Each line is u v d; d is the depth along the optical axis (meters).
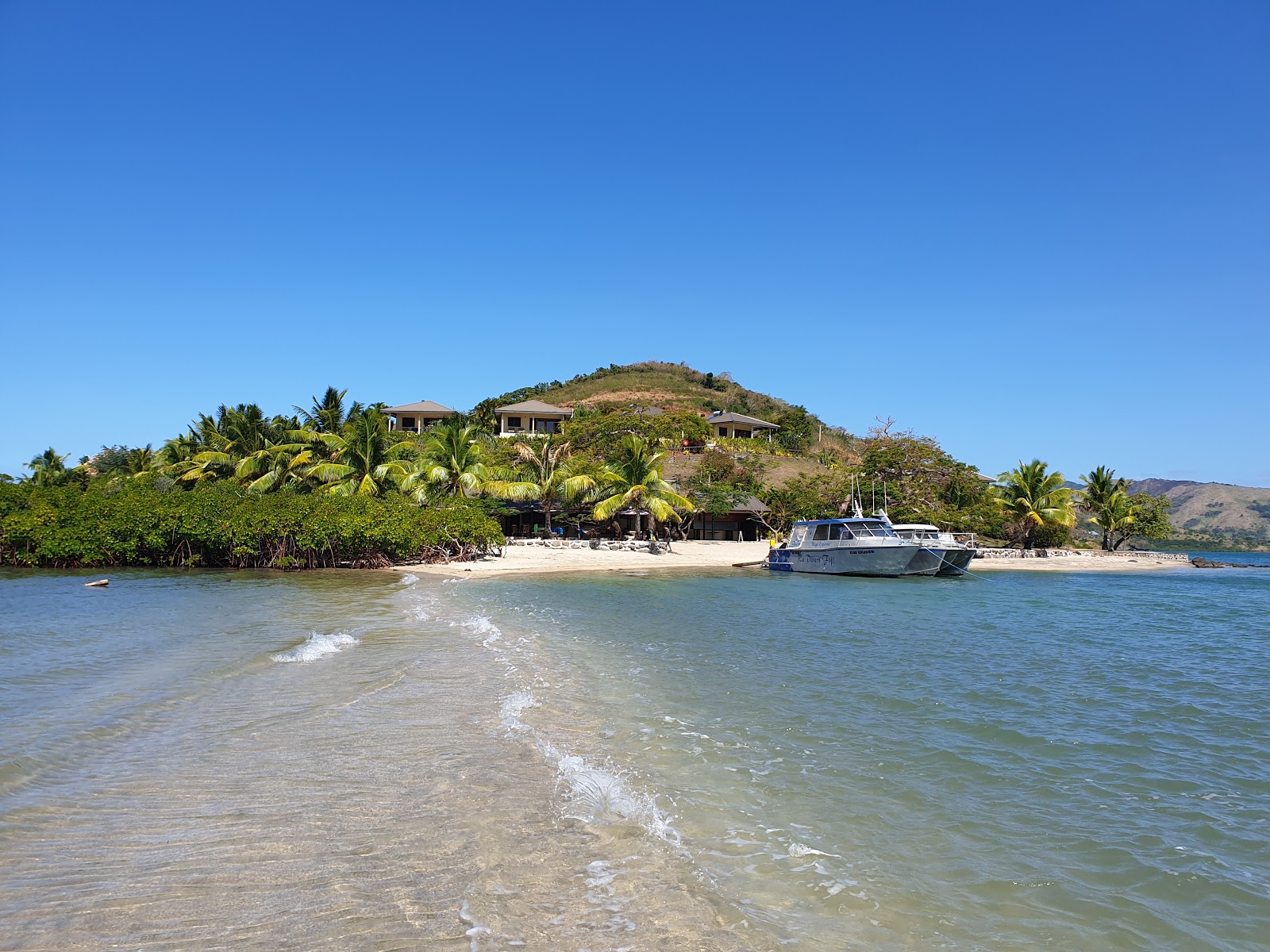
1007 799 7.51
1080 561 55.25
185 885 5.21
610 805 6.86
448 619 19.36
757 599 26.89
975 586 34.91
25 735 8.45
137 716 9.39
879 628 19.92
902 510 54.91
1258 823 7.04
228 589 26.50
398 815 6.51
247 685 11.24
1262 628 20.92
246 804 6.70
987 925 5.13
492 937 4.64
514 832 6.21
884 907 5.30
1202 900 5.57
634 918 4.96
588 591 28.50
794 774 8.00
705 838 6.31
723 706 10.84
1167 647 17.16
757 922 5.01
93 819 6.33
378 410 64.00
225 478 48.69
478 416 79.25
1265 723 10.54
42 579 29.61
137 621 17.80
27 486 36.94
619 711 10.42
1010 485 59.59
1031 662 14.97
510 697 10.80
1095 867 6.06
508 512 48.91
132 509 34.78
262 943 4.51
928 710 10.90
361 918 4.82
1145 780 8.15
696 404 108.94
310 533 34.75
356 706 10.17
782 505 57.34
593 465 53.03
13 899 4.98
